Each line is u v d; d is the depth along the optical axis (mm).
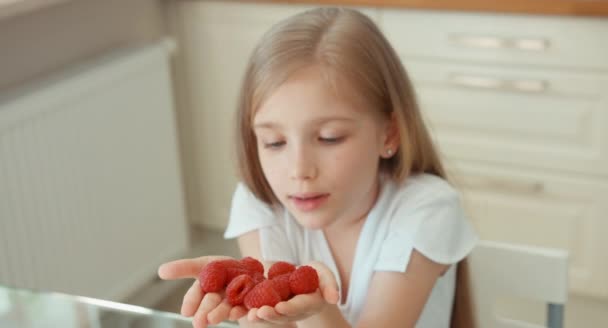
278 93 977
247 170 1104
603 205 2160
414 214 1078
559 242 2256
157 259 2389
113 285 2191
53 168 1908
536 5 2000
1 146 1754
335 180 982
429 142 1128
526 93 2125
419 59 2213
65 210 1968
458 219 1102
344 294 1155
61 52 2102
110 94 2066
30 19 1985
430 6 2104
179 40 2508
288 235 1157
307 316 846
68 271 2010
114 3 2275
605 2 1931
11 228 1808
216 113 2555
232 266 887
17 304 1110
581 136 2113
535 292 1211
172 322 1066
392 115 1048
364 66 998
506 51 2102
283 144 999
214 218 2721
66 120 1928
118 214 2174
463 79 2176
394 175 1095
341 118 977
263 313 818
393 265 1060
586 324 2219
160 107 2283
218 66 2484
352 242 1135
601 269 2223
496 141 2219
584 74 2041
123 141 2146
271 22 2344
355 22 1029
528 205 2254
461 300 1183
